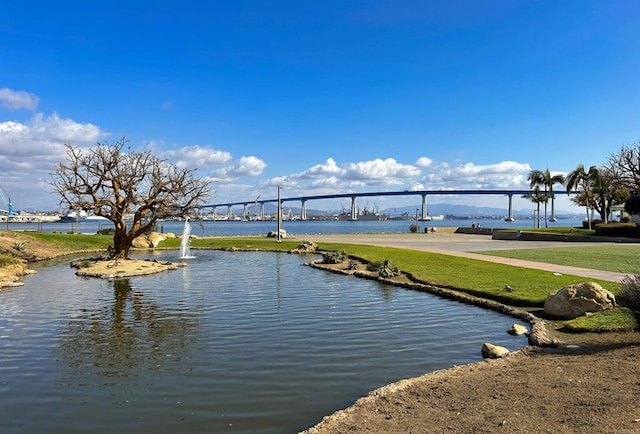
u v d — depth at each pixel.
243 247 50.44
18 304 19.19
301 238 64.69
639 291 14.04
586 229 66.38
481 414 7.41
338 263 33.44
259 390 9.40
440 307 17.91
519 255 32.56
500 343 12.98
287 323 15.30
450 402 8.20
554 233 57.69
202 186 37.78
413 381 9.55
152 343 13.02
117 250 36.03
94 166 34.47
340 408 8.52
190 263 35.88
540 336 12.56
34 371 10.77
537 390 8.33
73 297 20.86
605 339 12.10
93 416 8.30
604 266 25.22
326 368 10.75
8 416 8.36
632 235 52.12
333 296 20.52
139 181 36.22
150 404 8.78
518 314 16.06
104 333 14.23
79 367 11.02
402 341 13.09
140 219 37.22
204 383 9.82
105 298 20.55
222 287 23.41
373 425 7.39
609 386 8.01
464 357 11.68
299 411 8.39
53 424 8.02
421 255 33.56
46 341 13.38
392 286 23.38
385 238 64.38
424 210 171.12
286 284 24.28
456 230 86.12
